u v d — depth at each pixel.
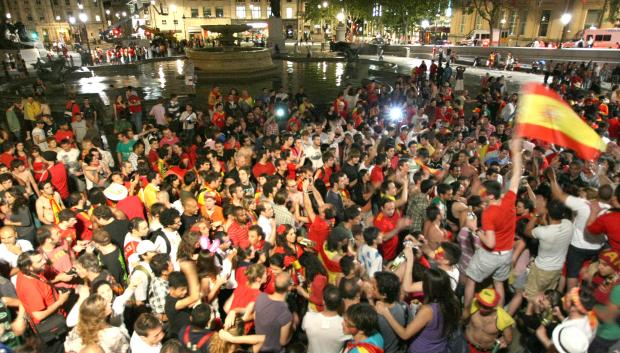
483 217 5.12
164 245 5.50
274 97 16.08
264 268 4.54
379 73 29.08
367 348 3.75
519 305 5.71
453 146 10.26
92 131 11.90
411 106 14.86
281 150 9.23
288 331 4.30
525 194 7.09
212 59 26.44
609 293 3.71
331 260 5.40
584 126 4.60
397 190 7.45
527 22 47.31
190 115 13.34
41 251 4.95
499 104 16.08
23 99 13.95
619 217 5.06
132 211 6.86
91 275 4.66
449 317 3.95
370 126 12.65
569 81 23.80
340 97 15.73
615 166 8.64
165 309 4.58
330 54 40.59
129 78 27.75
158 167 8.80
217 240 5.33
